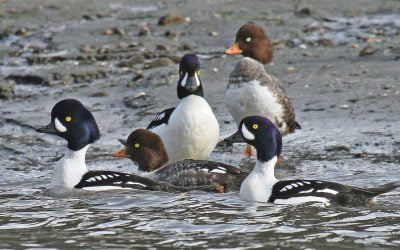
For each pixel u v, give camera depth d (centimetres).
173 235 1116
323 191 1230
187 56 1456
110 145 1642
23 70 2208
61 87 2083
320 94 1867
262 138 1267
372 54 2219
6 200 1295
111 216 1203
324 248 1059
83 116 1346
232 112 1585
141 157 1423
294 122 1595
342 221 1161
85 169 1351
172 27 2644
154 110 1831
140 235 1117
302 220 1166
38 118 1828
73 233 1130
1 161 1565
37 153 1614
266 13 2827
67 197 1300
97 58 2327
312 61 2181
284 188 1245
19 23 2720
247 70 1550
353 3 2964
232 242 1085
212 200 1270
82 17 2822
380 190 1230
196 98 1449
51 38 2547
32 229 1150
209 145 1463
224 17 2767
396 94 1839
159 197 1285
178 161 1391
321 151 1554
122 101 1927
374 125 1658
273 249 1058
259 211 1210
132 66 2231
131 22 2727
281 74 2053
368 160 1495
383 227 1135
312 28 2609
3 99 1995
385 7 2912
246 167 1498
